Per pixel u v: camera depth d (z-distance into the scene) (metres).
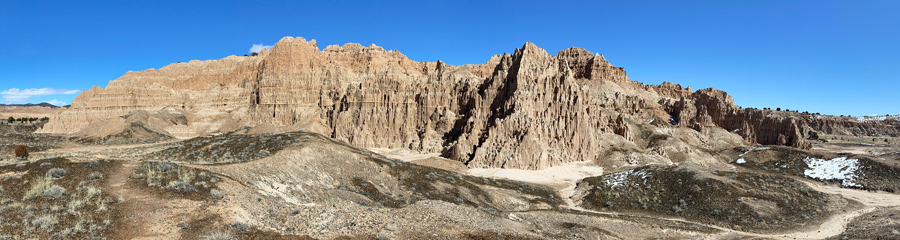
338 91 197.88
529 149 126.62
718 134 189.50
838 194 87.38
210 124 186.88
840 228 63.06
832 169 118.56
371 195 66.56
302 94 199.50
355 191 66.44
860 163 113.62
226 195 38.81
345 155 80.44
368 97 181.75
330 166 74.38
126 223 30.23
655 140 162.00
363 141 165.12
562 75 157.50
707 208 72.88
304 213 37.34
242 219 33.53
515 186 94.44
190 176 42.09
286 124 189.75
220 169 54.38
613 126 166.00
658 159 138.75
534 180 110.12
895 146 191.12
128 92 187.50
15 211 30.12
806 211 71.38
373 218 37.47
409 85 189.62
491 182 94.06
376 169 79.06
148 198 34.94
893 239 47.94
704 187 79.50
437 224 38.78
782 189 81.00
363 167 78.69
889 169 106.00
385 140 167.88
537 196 88.44
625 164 134.62
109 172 41.62
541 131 135.75
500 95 160.00
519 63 163.62
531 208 78.25
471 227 39.53
